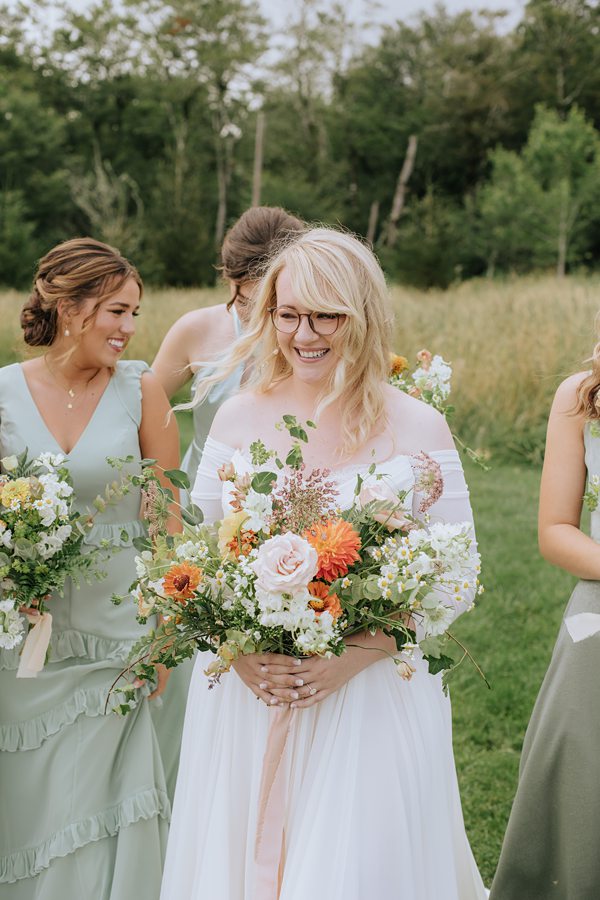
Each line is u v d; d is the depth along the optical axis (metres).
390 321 2.25
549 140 36.31
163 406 2.87
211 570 2.03
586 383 2.45
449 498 2.24
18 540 2.44
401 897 2.04
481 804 3.60
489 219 36.38
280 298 2.17
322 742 2.11
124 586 2.76
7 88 43.81
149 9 45.19
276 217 3.24
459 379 9.59
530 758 2.50
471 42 46.41
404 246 31.23
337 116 45.47
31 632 2.57
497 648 4.95
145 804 2.69
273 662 2.06
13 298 17.34
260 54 45.22
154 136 46.47
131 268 2.72
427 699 2.19
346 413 2.23
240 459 2.31
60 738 2.68
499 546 6.48
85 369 2.76
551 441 2.53
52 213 41.12
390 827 2.05
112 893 2.62
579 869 2.41
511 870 2.54
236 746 2.20
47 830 2.68
